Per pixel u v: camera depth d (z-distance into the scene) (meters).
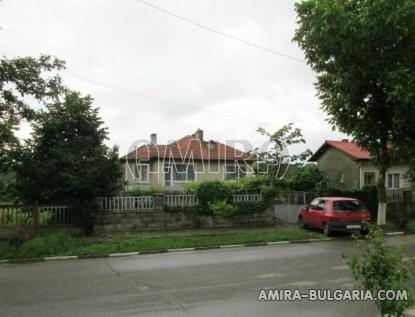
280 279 8.42
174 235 16.16
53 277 9.23
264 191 19.45
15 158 15.44
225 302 6.66
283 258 11.27
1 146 15.27
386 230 17.59
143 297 7.09
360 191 21.89
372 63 15.14
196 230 17.62
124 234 16.27
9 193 16.14
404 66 14.79
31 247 12.66
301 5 15.43
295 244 14.46
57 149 15.70
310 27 15.23
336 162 30.77
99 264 10.94
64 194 15.92
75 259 12.09
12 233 15.18
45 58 15.48
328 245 14.03
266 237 15.29
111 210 16.88
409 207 23.36
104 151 16.38
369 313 5.97
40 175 15.26
